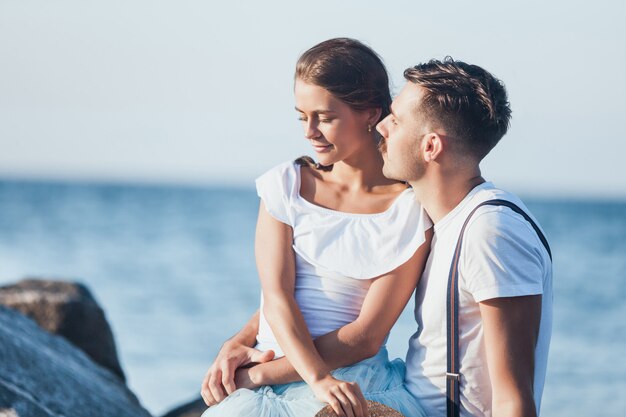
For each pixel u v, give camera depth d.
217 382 3.16
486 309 2.86
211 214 57.12
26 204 62.06
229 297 24.50
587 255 35.66
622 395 13.01
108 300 23.50
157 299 23.80
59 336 5.96
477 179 3.07
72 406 4.44
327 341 3.11
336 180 3.30
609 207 69.94
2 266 31.75
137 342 17.42
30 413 4.11
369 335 3.10
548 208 67.06
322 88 3.13
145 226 47.81
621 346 17.00
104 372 5.43
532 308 2.85
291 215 3.24
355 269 3.16
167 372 14.65
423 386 3.10
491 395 2.98
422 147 3.01
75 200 69.06
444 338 3.02
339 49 3.18
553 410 12.20
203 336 18.39
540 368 2.98
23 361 4.50
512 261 2.84
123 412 4.82
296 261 3.25
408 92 3.04
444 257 3.02
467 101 2.96
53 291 6.69
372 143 3.25
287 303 3.14
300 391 3.09
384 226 3.18
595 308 22.45
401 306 3.16
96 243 39.22
